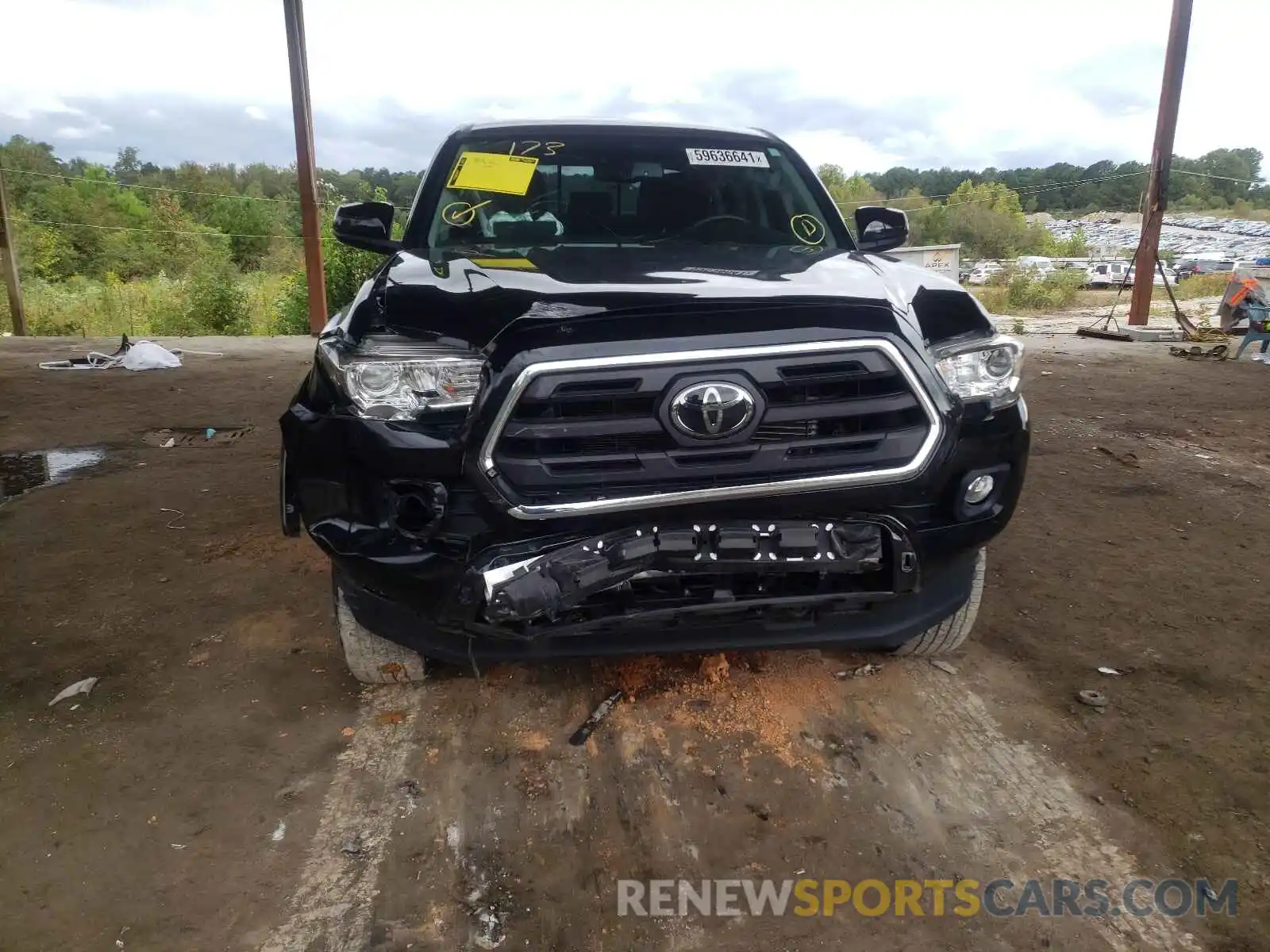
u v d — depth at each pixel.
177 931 2.03
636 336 2.15
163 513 4.82
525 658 2.43
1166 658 3.20
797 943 2.00
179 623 3.52
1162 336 12.78
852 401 2.23
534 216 3.56
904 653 3.18
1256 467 5.68
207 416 7.28
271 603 3.68
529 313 2.20
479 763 2.62
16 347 11.95
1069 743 2.71
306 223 13.54
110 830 2.35
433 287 2.49
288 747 2.71
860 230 3.87
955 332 2.45
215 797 2.49
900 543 2.35
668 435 2.16
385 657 2.87
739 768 2.59
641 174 3.74
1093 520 4.67
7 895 2.12
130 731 2.79
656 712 2.86
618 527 2.21
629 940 2.01
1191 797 2.46
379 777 2.57
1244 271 13.00
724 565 2.22
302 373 9.56
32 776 2.57
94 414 7.34
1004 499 2.53
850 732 2.76
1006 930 2.03
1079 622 3.50
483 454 2.14
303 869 2.23
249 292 27.94
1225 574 3.96
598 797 2.47
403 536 2.29
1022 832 2.34
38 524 4.65
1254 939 1.99
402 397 2.24
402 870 2.22
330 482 2.39
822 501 2.25
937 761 2.63
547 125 3.88
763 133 4.12
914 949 1.98
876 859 2.25
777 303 2.24
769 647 2.52
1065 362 10.13
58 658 3.24
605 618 2.27
